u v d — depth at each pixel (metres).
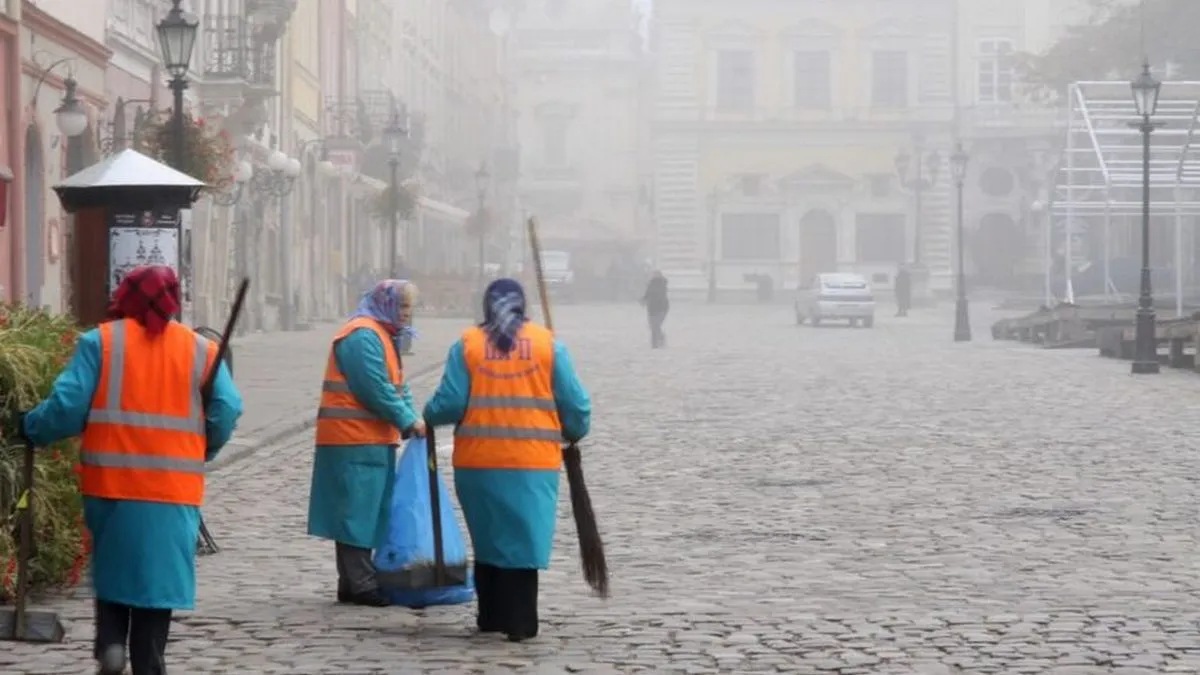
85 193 35.66
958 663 19.78
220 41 84.12
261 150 96.06
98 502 17.84
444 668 19.67
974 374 71.94
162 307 18.14
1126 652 20.30
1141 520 30.86
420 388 65.06
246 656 20.33
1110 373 71.75
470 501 21.17
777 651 20.48
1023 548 27.97
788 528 30.28
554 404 21.30
